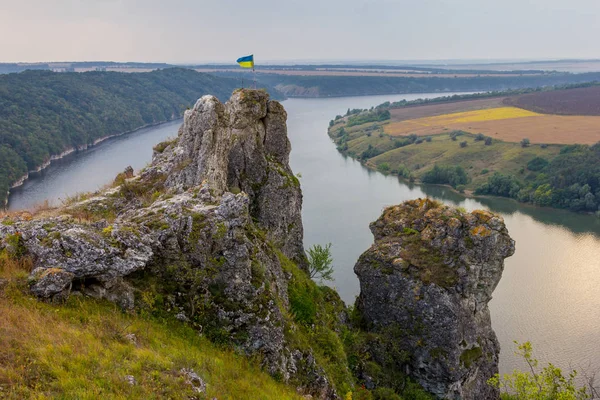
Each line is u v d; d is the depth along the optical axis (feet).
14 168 376.48
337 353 85.46
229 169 108.47
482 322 112.27
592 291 249.34
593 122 635.25
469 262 107.55
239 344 62.28
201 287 63.36
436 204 122.42
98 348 47.14
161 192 84.79
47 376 41.55
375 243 121.08
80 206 79.97
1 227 57.82
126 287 58.18
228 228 67.10
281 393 58.90
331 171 505.66
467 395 106.93
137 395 42.86
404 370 108.17
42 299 51.11
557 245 313.32
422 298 107.34
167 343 54.90
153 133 626.23
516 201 415.03
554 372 93.50
